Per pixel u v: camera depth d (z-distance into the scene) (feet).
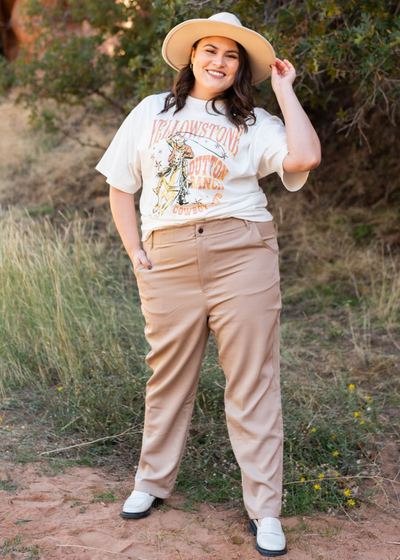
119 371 11.34
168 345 7.24
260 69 7.46
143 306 7.44
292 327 15.15
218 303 7.01
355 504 8.14
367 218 20.70
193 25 6.90
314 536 7.32
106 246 19.58
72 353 11.63
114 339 12.83
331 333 14.78
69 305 13.26
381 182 21.86
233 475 8.70
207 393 10.63
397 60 13.30
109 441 9.63
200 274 6.96
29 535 6.97
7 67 23.41
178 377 7.38
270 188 23.36
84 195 23.98
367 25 12.28
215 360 11.65
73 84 22.40
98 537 7.02
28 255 13.53
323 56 13.00
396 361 12.89
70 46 22.12
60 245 14.75
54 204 23.48
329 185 22.75
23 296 12.64
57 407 10.47
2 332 12.14
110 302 14.64
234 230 6.88
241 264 6.94
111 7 21.98
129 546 6.88
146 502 7.49
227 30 6.81
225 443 9.43
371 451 9.43
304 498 7.97
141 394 10.67
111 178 7.45
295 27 14.80
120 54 22.52
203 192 6.77
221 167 6.77
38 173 25.88
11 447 9.09
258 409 7.07
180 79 7.14
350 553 6.99
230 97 7.13
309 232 20.44
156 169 7.02
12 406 10.59
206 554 6.79
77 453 9.14
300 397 10.77
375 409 10.67
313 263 18.97
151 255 7.24
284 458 8.85
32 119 24.07
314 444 9.45
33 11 23.20
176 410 7.43
